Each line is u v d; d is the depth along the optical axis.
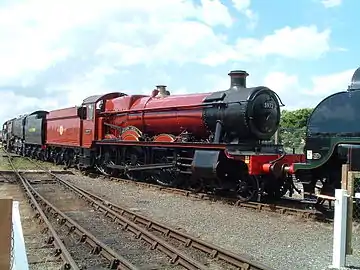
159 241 7.38
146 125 17.23
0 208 3.16
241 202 12.20
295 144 20.52
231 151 12.57
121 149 18.86
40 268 6.29
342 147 9.55
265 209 11.32
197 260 6.67
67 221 9.39
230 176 13.16
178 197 13.65
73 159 24.42
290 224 9.57
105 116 20.38
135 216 9.87
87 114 21.61
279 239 8.21
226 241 8.03
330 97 10.11
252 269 6.07
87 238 7.96
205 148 13.41
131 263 6.37
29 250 7.23
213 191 14.09
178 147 14.61
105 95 21.09
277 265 6.55
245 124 12.73
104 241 7.98
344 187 8.00
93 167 21.70
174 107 15.37
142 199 13.21
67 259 6.45
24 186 15.44
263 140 13.49
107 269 6.32
